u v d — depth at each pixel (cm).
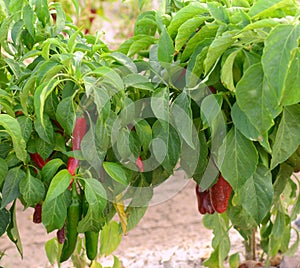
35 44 223
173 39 205
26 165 192
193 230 464
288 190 269
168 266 347
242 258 352
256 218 199
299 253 336
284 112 189
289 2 174
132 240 448
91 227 193
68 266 358
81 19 462
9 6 211
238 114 185
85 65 187
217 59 183
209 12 191
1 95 186
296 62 170
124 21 527
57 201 186
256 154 191
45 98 175
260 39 181
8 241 449
